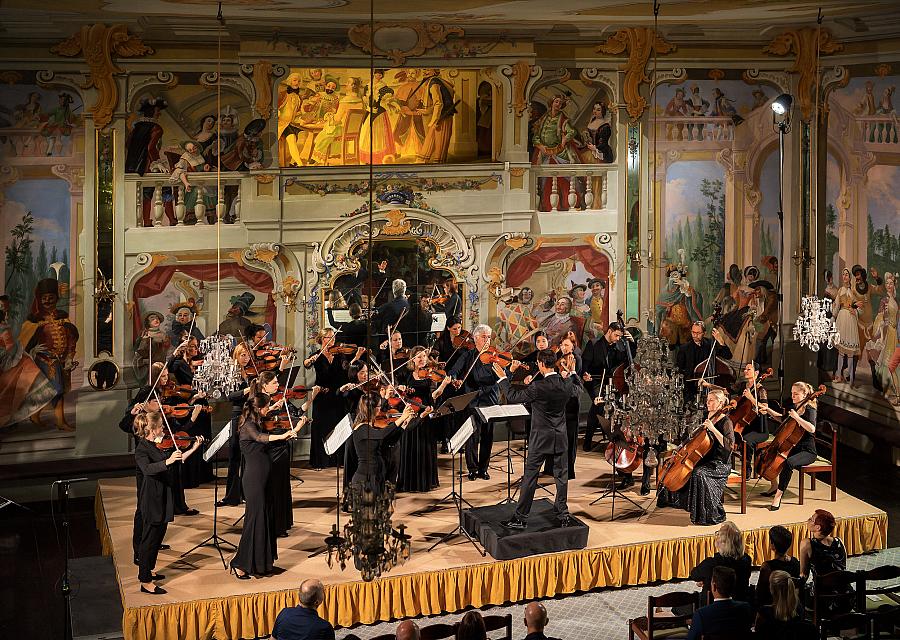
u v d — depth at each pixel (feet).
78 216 49.01
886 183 52.90
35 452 49.03
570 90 53.83
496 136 53.16
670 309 55.88
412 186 52.49
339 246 52.08
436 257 53.26
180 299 50.67
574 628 37.42
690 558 40.96
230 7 46.09
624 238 54.95
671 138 54.90
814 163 55.88
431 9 47.16
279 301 51.88
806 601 36.04
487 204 53.26
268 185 50.90
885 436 52.65
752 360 57.00
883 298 53.31
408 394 44.55
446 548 40.06
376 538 32.22
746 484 45.83
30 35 47.34
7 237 47.98
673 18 51.08
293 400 52.13
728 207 56.03
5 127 47.55
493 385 47.62
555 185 54.39
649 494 45.14
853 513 43.42
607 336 51.31
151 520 36.35
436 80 52.60
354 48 50.96
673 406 40.78
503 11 47.93
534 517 41.29
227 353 44.52
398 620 38.04
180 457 36.70
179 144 49.98
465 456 48.98
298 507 44.27
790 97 49.80
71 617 37.58
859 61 53.57
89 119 48.62
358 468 41.06
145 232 49.78
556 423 40.24
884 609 33.71
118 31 48.24
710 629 29.96
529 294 54.60
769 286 56.80
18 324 48.39
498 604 39.14
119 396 49.93
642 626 34.27
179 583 36.96
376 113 52.34
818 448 55.42
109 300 49.47
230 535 41.14
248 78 50.19
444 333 52.75
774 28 54.08
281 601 36.45
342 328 52.54
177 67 49.42
